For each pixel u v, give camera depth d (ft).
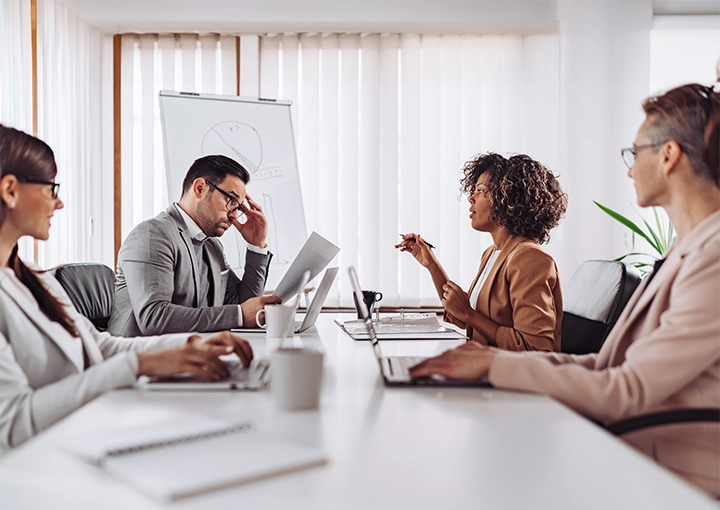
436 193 13.23
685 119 4.01
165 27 12.98
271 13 12.82
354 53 13.20
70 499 2.14
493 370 3.74
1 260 4.15
